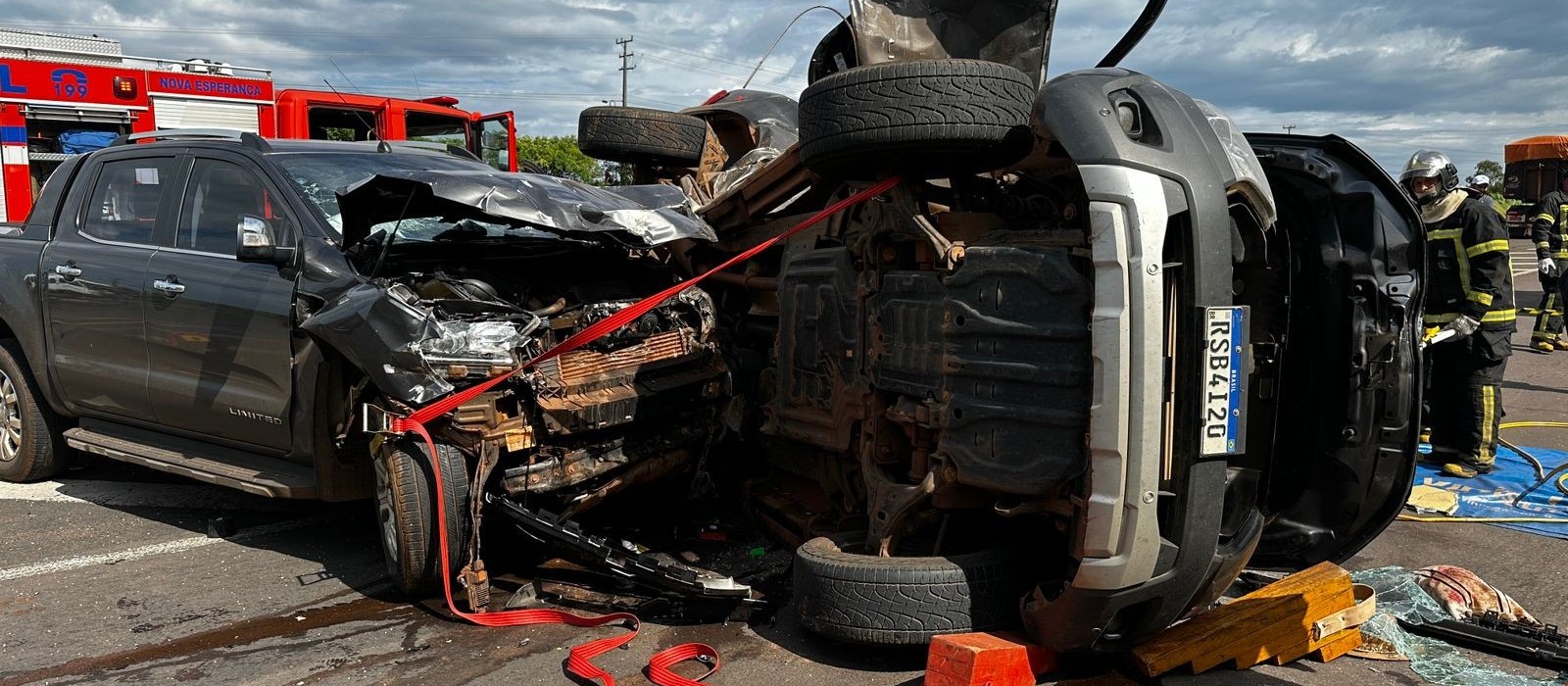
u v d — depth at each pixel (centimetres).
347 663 366
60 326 567
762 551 484
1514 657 369
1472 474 641
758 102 786
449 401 393
